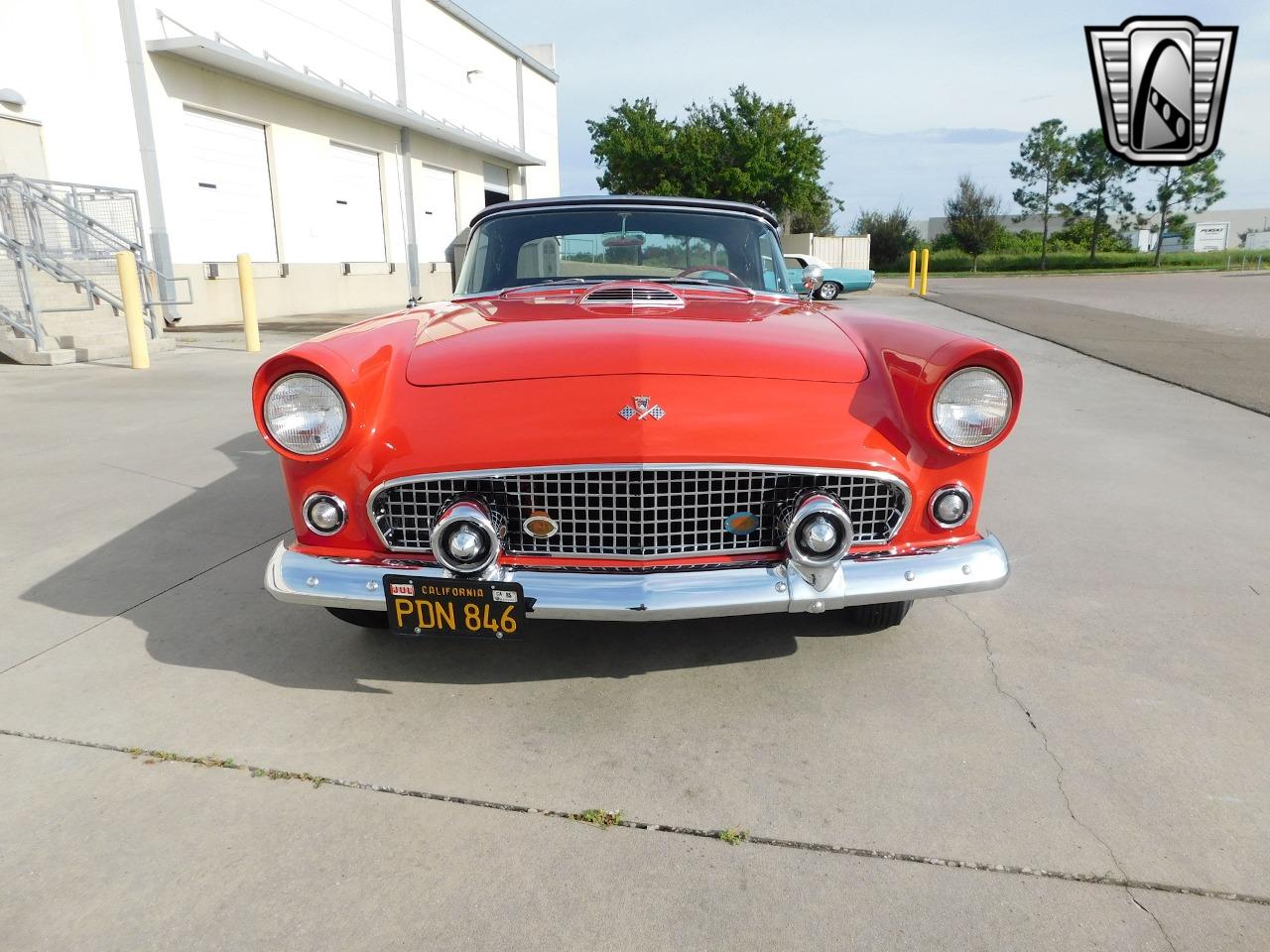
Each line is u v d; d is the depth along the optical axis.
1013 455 4.89
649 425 2.00
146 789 1.91
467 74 21.27
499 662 2.48
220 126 13.22
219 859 1.70
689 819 1.82
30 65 10.46
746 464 1.99
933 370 2.07
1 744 2.08
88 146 11.14
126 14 11.35
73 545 3.45
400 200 18.50
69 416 6.03
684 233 3.34
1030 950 1.48
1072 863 1.68
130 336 8.22
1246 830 1.78
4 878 1.65
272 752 2.05
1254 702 2.27
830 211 36.06
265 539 3.52
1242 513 3.85
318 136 15.55
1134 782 1.93
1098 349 9.10
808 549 1.99
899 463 2.09
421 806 1.86
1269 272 36.03
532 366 2.17
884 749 2.06
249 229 14.01
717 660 2.49
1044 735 2.12
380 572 2.06
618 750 2.06
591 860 1.70
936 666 2.46
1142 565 3.23
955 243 42.88
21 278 8.51
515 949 1.48
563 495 2.04
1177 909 1.57
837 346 2.34
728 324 2.50
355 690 2.34
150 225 11.98
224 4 13.05
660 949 1.48
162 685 2.36
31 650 2.57
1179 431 5.48
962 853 1.71
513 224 3.34
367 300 17.34
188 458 4.83
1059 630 2.69
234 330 12.07
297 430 2.05
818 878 1.65
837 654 2.53
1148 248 44.75
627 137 29.62
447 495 2.07
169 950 1.48
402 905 1.58
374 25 17.09
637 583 1.98
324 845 1.74
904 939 1.50
